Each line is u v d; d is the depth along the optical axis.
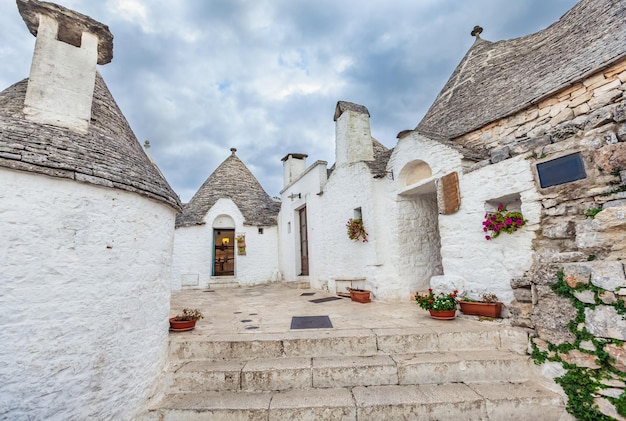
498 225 4.23
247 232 12.64
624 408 2.63
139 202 3.27
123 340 2.95
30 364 2.34
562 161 3.59
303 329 4.36
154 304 3.43
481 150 5.52
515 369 3.44
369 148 8.30
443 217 5.27
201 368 3.48
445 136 6.24
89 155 3.00
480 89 6.87
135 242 3.18
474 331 3.87
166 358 3.65
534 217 3.88
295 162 12.33
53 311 2.48
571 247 3.46
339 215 8.39
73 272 2.62
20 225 2.41
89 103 3.39
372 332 3.99
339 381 3.35
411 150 6.20
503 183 4.29
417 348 3.81
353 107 8.53
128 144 3.92
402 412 2.92
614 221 2.99
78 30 3.50
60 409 2.44
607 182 3.16
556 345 3.26
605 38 4.13
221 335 4.12
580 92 4.04
